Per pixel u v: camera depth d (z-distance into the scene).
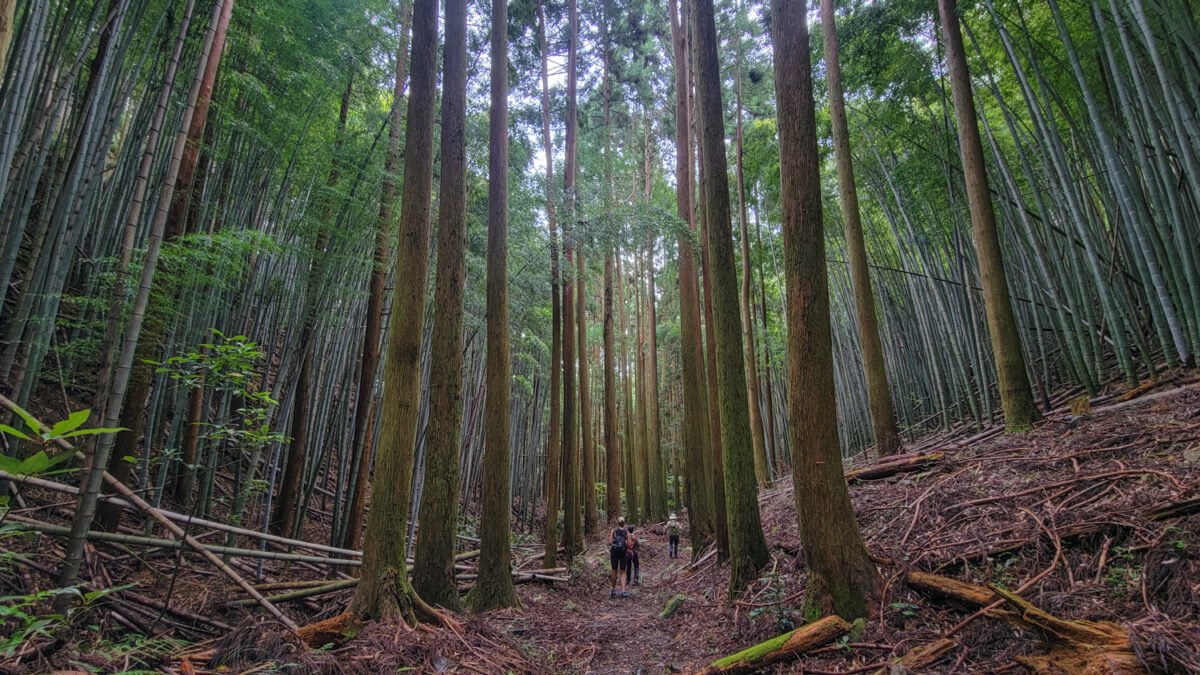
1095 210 6.29
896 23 7.18
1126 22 5.44
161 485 4.32
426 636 3.71
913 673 2.61
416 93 4.57
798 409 3.85
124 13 3.72
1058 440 4.82
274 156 5.34
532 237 8.45
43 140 3.45
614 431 13.85
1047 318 7.32
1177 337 5.12
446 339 5.20
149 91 4.75
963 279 7.04
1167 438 3.97
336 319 6.48
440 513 5.01
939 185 7.68
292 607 4.50
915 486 5.20
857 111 8.63
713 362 7.05
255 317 5.43
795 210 3.96
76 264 5.09
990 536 3.70
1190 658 2.07
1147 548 2.95
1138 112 5.55
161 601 3.76
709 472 8.24
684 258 8.17
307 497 5.91
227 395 4.91
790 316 3.96
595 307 18.91
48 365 5.26
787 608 4.02
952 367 7.83
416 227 4.45
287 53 5.13
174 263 3.89
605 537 12.52
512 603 5.55
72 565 2.54
